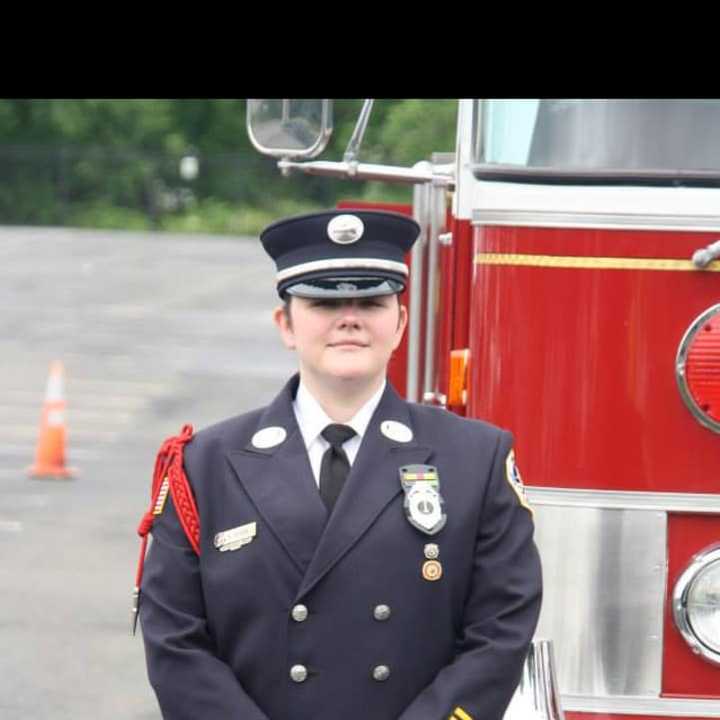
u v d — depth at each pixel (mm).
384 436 5902
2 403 27016
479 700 5703
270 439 5945
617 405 7211
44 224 79250
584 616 7281
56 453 20781
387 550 5746
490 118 7551
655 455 7203
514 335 7309
